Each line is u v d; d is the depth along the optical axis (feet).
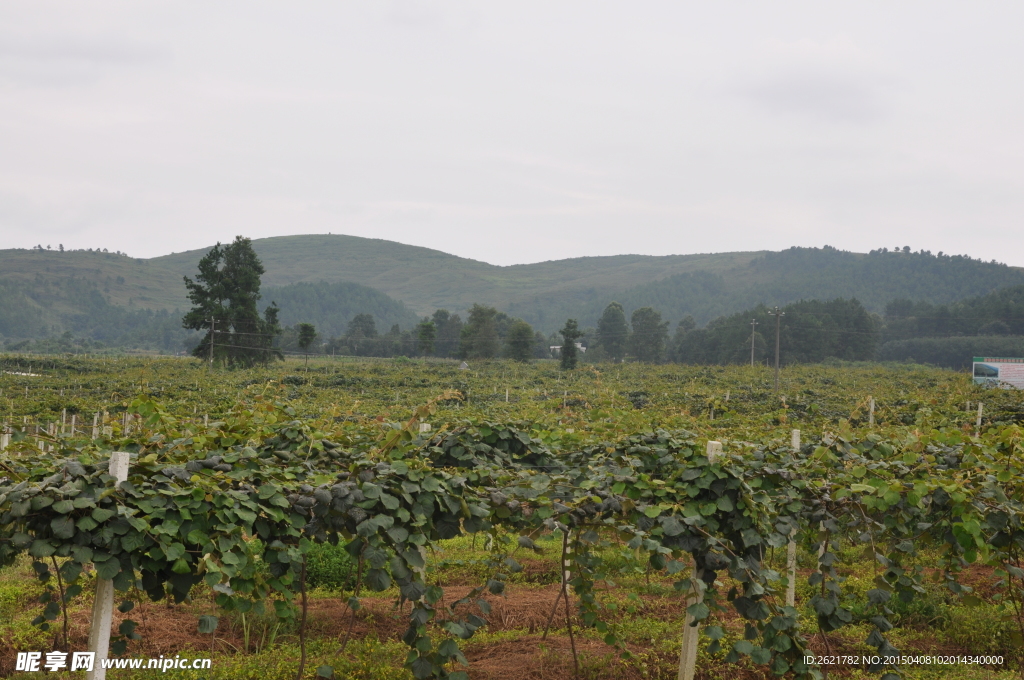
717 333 330.75
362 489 15.64
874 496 17.69
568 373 190.29
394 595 25.76
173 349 590.55
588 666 19.47
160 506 14.51
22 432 19.36
